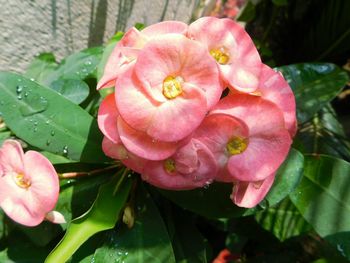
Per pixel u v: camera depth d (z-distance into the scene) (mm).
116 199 128
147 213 135
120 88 100
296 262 202
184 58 100
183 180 112
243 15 271
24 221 109
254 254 212
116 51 114
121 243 128
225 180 116
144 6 225
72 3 172
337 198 145
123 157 113
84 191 138
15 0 147
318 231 141
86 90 150
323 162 151
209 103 102
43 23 164
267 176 110
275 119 108
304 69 174
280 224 173
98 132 136
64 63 164
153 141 104
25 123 127
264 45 268
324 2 244
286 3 238
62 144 131
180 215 155
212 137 108
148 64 99
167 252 127
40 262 136
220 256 214
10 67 163
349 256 136
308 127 206
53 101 132
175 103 101
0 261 134
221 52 113
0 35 151
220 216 136
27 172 108
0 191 110
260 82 116
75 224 117
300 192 148
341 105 271
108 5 193
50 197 107
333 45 244
